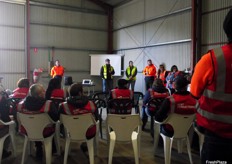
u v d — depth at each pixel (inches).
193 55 300.8
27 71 402.6
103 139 173.0
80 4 454.3
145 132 191.3
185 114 114.7
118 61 442.6
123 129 115.8
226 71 41.3
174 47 340.5
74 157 136.9
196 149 148.6
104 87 386.6
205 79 43.2
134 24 418.9
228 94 41.4
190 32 312.7
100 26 476.4
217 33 280.4
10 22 389.4
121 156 139.0
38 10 414.9
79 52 457.4
